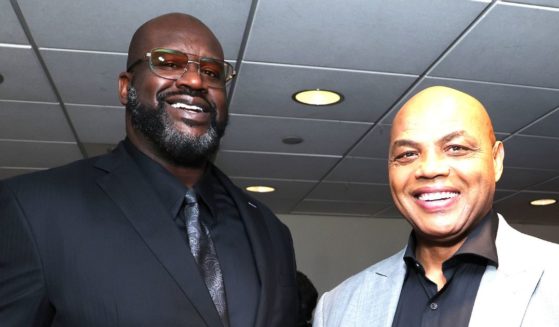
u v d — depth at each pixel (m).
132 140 1.39
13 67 2.80
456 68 2.79
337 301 1.49
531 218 6.71
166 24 1.38
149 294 1.17
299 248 6.70
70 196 1.23
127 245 1.20
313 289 2.62
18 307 1.13
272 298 1.33
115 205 1.25
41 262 1.15
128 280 1.17
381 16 2.33
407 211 1.33
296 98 3.18
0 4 2.27
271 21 2.37
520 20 2.36
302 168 4.66
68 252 1.16
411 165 1.31
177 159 1.34
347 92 3.09
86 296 1.14
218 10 2.29
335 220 6.85
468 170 1.27
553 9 2.28
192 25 1.40
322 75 2.88
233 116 3.47
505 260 1.25
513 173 4.74
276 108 3.34
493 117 3.46
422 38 2.51
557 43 2.55
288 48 2.60
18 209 1.19
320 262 6.70
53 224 1.18
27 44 2.58
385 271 1.44
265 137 3.87
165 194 1.32
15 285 1.15
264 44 2.56
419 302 1.34
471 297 1.25
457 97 1.31
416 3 2.24
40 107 3.31
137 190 1.28
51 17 2.34
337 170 4.71
